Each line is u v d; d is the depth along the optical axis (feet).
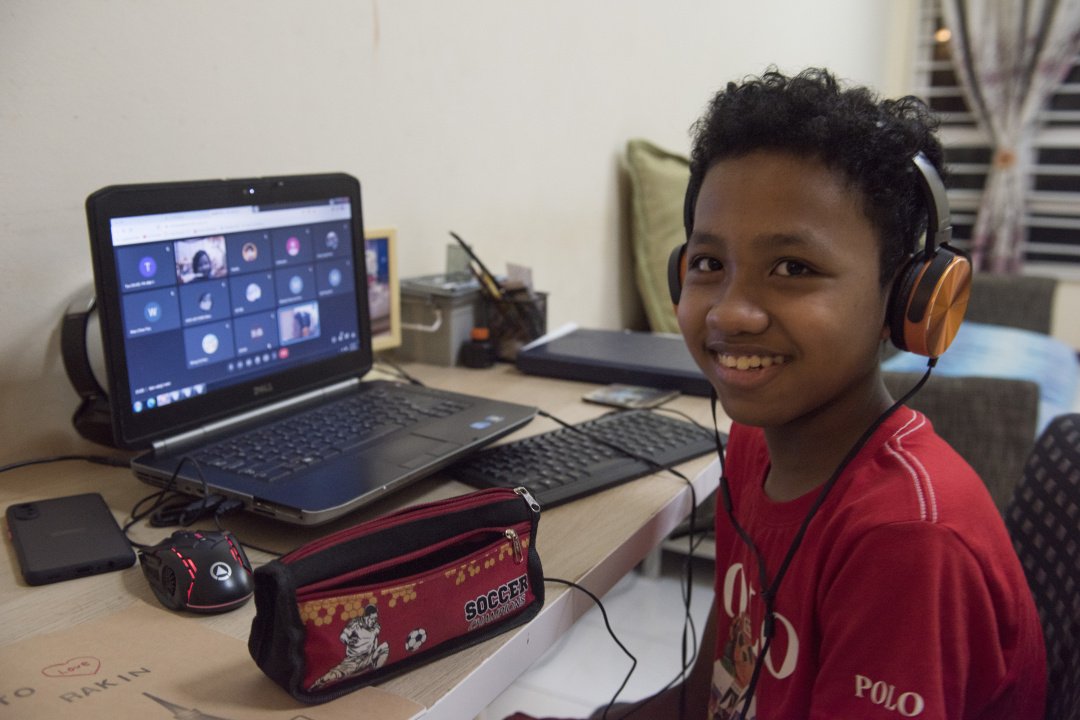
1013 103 14.58
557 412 4.23
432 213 5.59
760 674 2.48
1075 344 15.02
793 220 2.17
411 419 3.57
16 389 3.51
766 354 2.27
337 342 3.93
